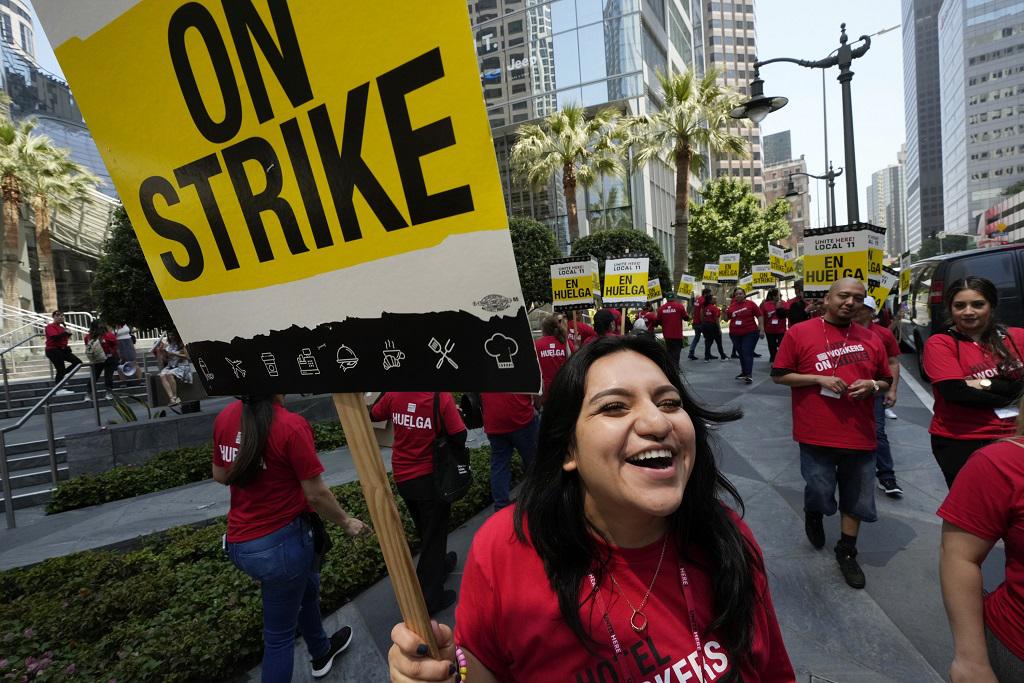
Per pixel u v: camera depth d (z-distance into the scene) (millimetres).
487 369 980
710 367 12812
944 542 1559
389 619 3365
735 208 36156
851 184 9125
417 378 1052
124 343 13031
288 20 1039
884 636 2852
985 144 107875
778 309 12172
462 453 3330
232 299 1282
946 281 8578
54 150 21703
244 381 1314
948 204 129375
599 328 7535
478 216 940
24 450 7707
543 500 1151
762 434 6703
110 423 7645
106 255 9289
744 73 105875
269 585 2371
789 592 3299
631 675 1087
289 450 2293
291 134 1096
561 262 7879
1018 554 1452
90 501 5996
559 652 1115
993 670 1516
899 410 7473
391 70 968
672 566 1161
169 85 1207
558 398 1152
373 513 1141
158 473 6418
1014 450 1443
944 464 3029
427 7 914
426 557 3383
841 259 5395
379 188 1025
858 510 3301
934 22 161625
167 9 1158
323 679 2840
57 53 1309
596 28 29453
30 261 24188
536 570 1148
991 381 2797
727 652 1113
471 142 921
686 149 19500
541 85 30828
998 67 104812
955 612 1506
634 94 29078
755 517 4367
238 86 1128
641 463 1066
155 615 3396
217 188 1218
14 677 2787
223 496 5809
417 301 1033
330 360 1162
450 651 1174
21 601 3645
